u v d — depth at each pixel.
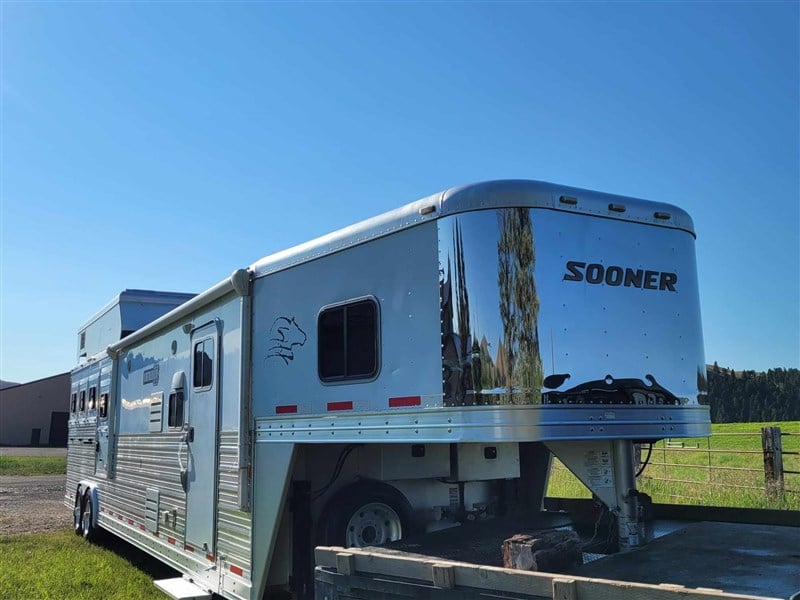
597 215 4.23
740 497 10.35
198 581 6.32
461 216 4.02
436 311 4.05
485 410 3.79
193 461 6.63
